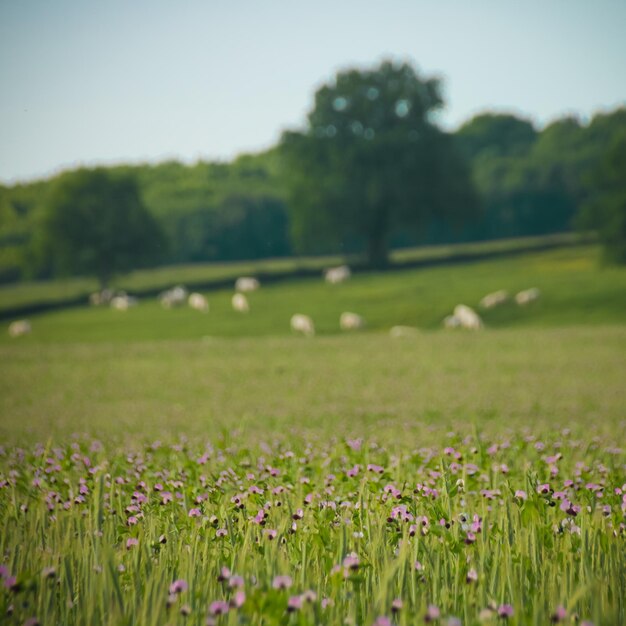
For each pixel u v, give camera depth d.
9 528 26.41
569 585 20.92
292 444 52.62
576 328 189.62
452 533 24.78
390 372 132.12
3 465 44.75
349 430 68.88
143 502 30.64
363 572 21.27
